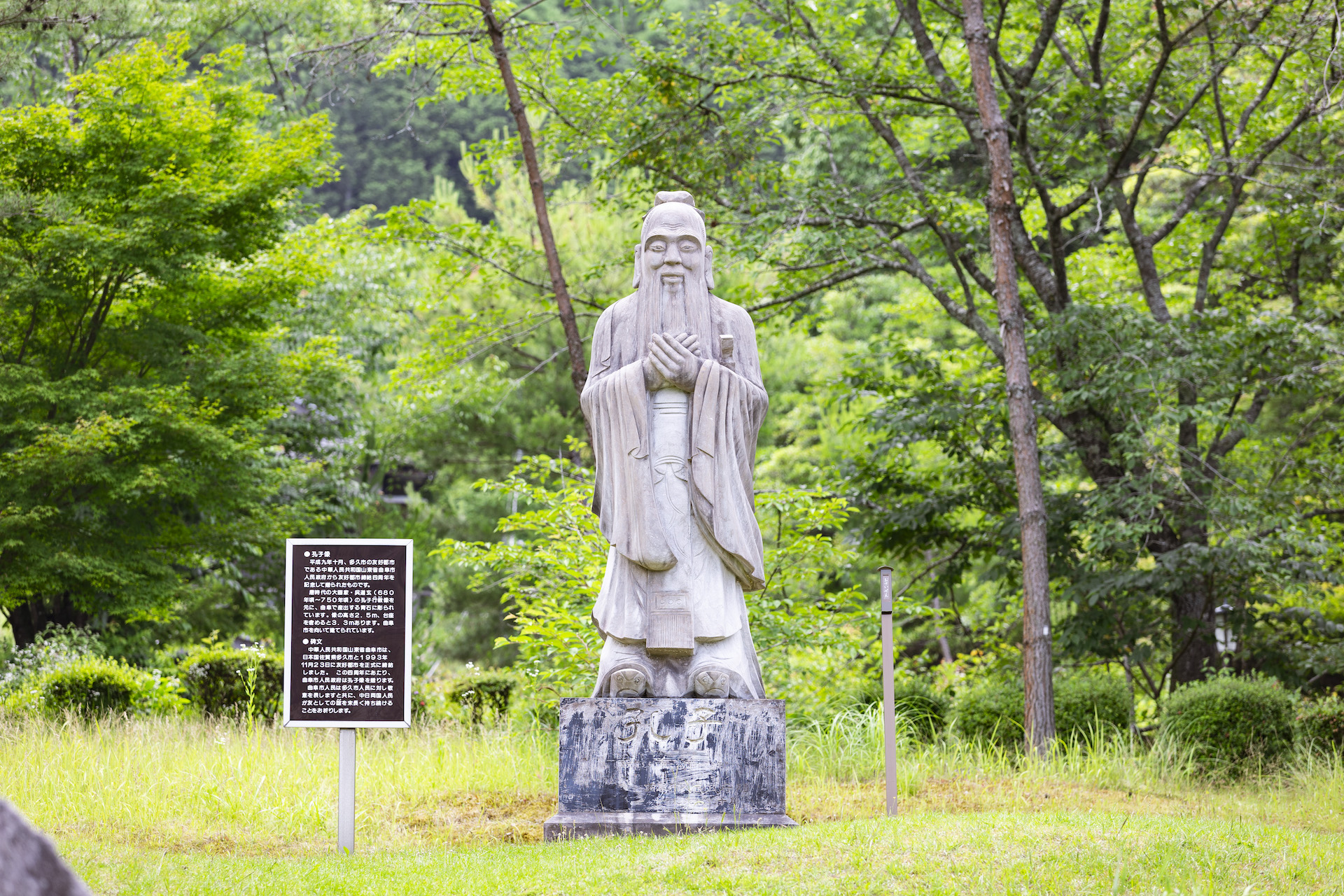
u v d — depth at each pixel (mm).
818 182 16078
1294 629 15469
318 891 5703
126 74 18062
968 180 18078
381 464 26609
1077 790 10016
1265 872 5961
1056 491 15711
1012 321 12797
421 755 10344
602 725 7605
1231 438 16562
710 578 8055
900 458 17688
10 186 17125
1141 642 16094
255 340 21125
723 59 16344
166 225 17641
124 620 20344
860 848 6230
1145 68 16516
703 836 6875
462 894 5617
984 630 18406
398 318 26344
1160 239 16984
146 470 17000
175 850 7250
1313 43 14359
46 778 8758
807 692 13461
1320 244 16797
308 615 7262
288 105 23875
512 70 16594
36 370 17250
